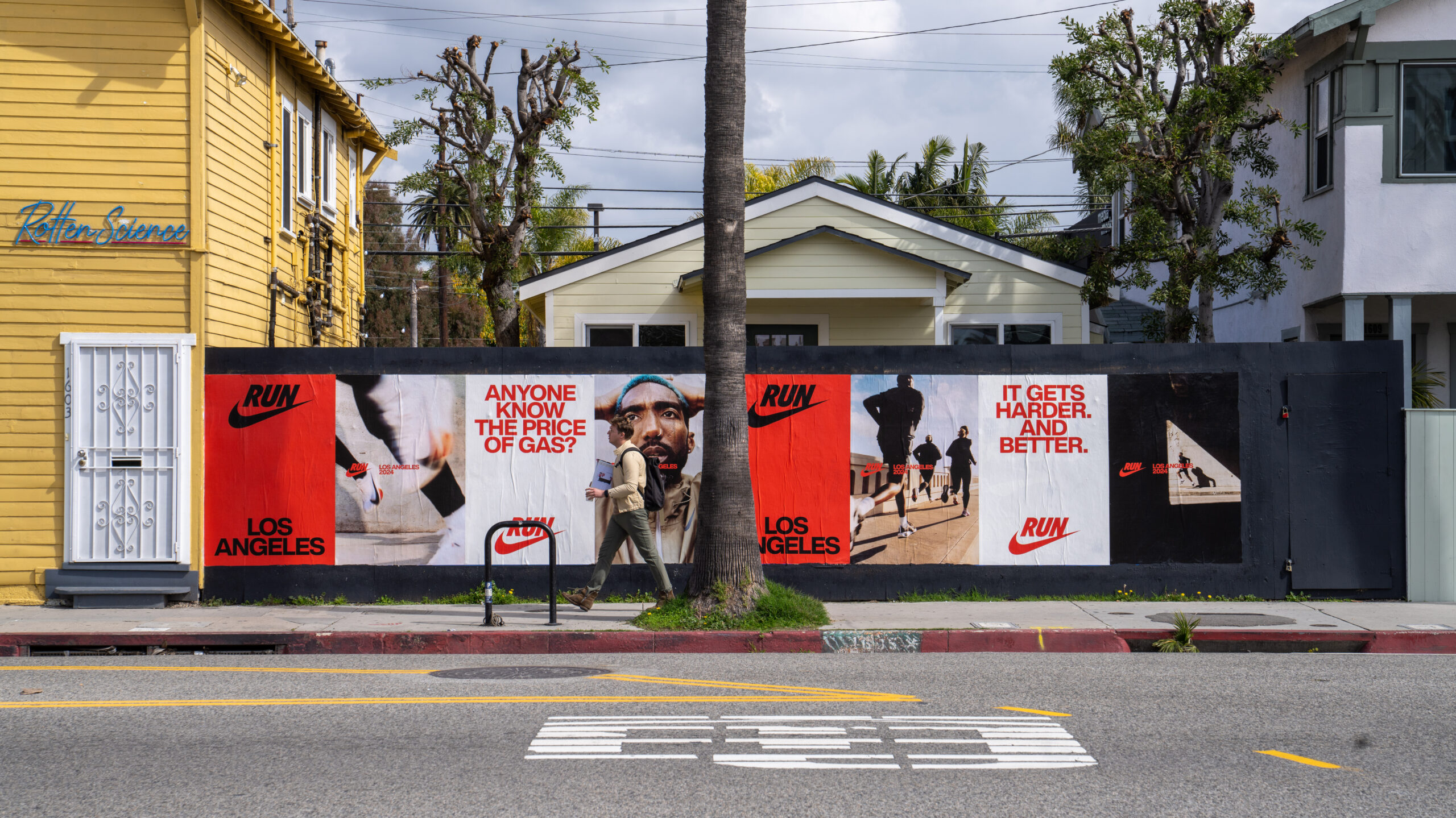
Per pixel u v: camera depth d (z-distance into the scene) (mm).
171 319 12117
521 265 33250
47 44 11953
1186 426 12562
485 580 11188
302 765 6230
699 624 10680
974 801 5578
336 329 19359
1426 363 19141
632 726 7125
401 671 9250
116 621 10977
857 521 12562
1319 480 12508
